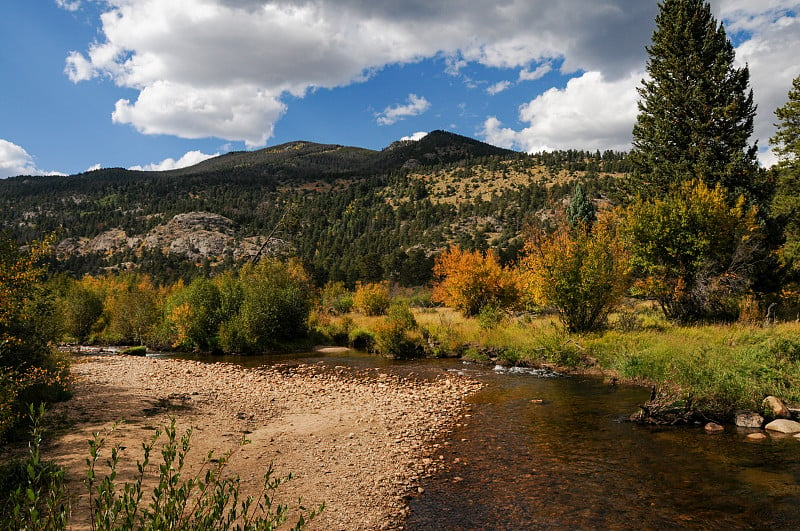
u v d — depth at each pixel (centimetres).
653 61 3266
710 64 3092
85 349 2762
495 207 15475
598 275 1898
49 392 1076
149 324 3070
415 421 1124
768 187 2961
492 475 775
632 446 891
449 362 2042
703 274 2150
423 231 15025
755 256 2295
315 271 6969
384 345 2242
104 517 258
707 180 2912
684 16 3139
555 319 2386
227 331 2552
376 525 603
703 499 661
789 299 2283
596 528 593
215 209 18688
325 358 2297
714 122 3008
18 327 943
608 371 1620
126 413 1040
